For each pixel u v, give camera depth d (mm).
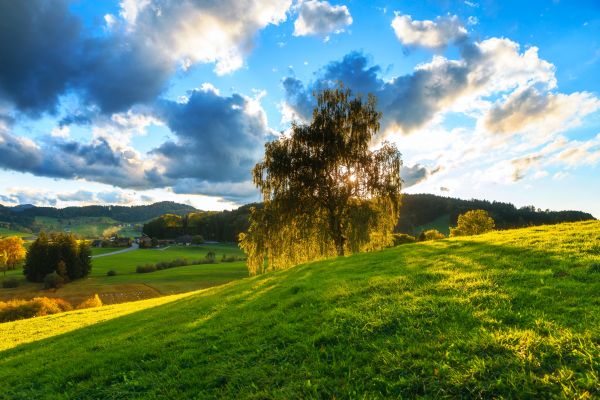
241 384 7152
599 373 5223
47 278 86875
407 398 5691
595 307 7113
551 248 12406
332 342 8086
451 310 8273
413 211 189375
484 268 11398
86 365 9789
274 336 9094
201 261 129000
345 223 34312
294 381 6855
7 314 38156
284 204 35000
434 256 15133
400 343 7219
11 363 12656
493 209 169750
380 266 15188
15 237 127250
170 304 20281
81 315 25297
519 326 6930
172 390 7406
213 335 10250
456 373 5805
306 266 20531
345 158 35000
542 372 5500
